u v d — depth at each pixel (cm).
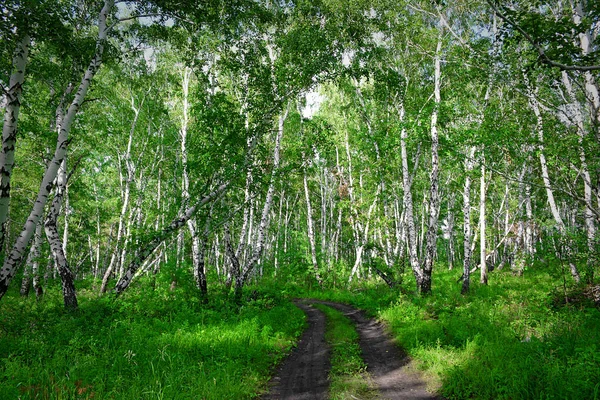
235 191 1733
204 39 1538
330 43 1513
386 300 1719
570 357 611
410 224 1805
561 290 1384
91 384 607
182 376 646
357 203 2689
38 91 1605
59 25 877
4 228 785
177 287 1839
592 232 1258
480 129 1272
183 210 1446
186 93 2014
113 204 2350
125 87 2275
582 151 1088
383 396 631
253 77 1526
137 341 840
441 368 715
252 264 1711
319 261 3312
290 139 2416
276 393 667
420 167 2617
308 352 970
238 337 963
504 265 3275
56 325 956
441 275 2738
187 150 1538
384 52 1970
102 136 2127
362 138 2133
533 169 1981
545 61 674
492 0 679
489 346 752
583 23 662
